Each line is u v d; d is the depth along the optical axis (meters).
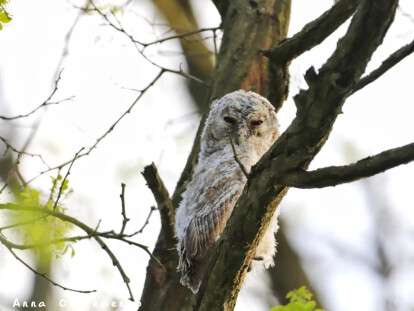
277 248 17.80
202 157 12.64
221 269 9.62
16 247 9.53
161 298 11.92
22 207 9.46
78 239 9.55
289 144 8.88
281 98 13.38
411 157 8.29
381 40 8.25
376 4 8.04
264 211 9.27
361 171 8.51
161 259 11.99
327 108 8.59
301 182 8.85
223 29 13.98
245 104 12.68
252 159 12.02
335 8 11.80
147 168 10.59
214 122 12.66
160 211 10.98
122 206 9.59
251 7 13.87
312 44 12.51
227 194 11.60
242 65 13.45
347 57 8.33
